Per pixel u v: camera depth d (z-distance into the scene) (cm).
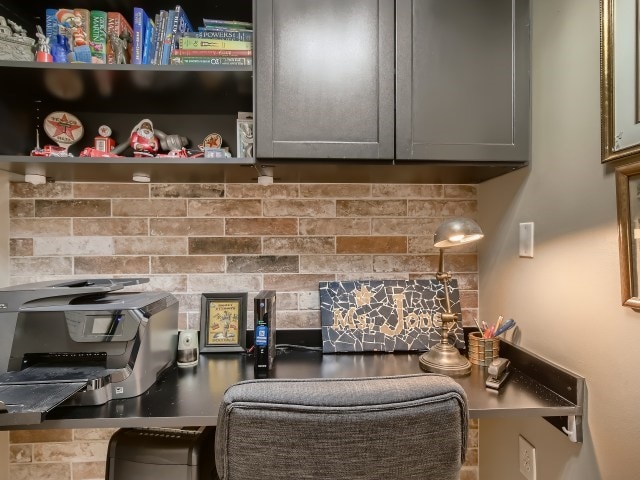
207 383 103
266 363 108
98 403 88
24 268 131
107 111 132
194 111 132
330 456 59
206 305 132
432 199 142
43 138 126
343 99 103
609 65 75
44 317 92
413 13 103
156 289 136
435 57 104
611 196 77
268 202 139
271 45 102
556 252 95
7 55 104
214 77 108
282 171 117
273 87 102
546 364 96
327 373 109
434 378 65
